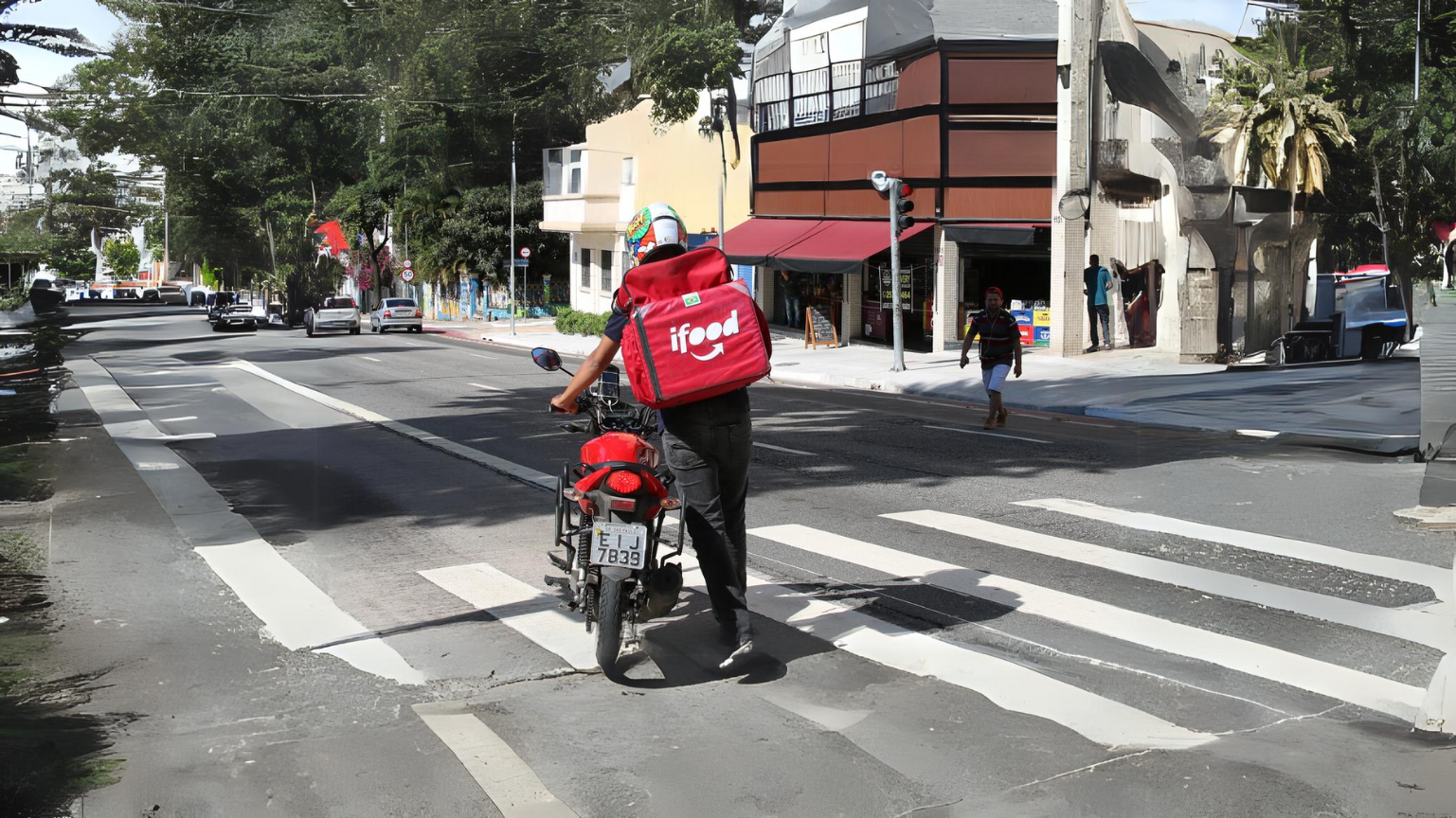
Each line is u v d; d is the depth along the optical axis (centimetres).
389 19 4425
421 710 504
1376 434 1313
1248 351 2347
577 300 5216
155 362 3038
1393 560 732
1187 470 1098
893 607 650
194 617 659
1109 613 632
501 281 5722
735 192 3891
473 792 420
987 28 2812
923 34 2889
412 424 1567
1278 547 773
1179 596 661
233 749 462
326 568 775
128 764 446
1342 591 666
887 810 400
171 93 4150
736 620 542
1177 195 2420
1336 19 2245
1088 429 1493
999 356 1487
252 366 2789
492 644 601
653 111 4156
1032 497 968
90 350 3684
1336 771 428
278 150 5097
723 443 545
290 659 582
